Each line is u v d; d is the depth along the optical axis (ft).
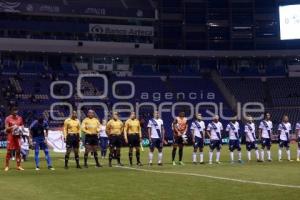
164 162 81.35
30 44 195.62
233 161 82.48
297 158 88.63
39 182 50.62
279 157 88.12
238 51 213.66
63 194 41.83
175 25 217.15
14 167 71.20
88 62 211.82
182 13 217.15
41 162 82.33
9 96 186.19
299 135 88.69
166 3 216.95
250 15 217.15
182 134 76.18
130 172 61.00
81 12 200.54
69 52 200.75
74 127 68.74
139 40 212.84
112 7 204.95
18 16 197.88
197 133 78.43
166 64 220.64
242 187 45.19
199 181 50.34
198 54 212.64
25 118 168.25
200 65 222.69
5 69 200.03
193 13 217.77
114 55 209.77
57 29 202.39
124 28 210.38
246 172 60.23
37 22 199.93
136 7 208.74
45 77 201.26
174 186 46.47
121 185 47.57
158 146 74.79
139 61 217.77
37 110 181.88
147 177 54.65
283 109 197.77
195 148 78.33
